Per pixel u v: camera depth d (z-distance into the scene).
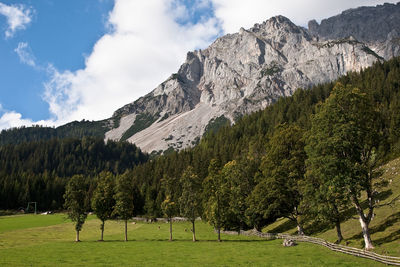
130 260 40.34
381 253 31.36
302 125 139.62
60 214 153.12
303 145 53.59
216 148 163.88
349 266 29.45
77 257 43.56
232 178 70.56
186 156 171.88
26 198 173.00
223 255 41.44
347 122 36.56
